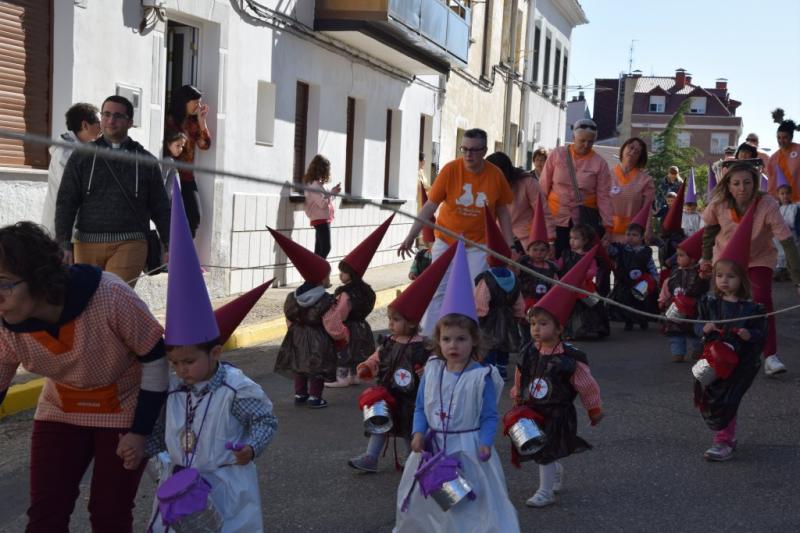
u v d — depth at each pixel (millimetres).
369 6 15094
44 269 3486
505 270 8062
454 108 23656
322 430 7105
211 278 12508
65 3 9656
